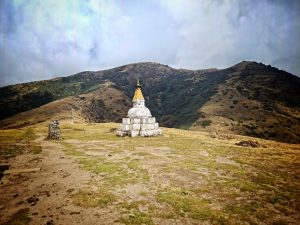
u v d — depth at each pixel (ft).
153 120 222.89
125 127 215.31
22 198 72.38
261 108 626.64
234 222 59.93
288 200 75.25
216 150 154.10
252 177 96.68
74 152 141.59
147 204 68.49
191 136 239.91
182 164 113.39
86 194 74.64
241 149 162.20
